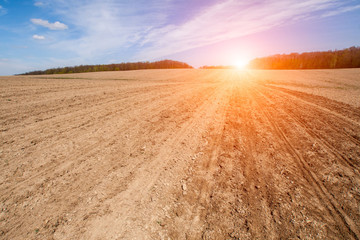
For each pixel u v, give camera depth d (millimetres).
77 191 2807
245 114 7215
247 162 3803
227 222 2381
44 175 3135
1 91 10117
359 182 3203
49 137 4555
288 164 3746
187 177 3268
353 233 2260
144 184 3029
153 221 2350
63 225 2242
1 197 2617
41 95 9602
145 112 7098
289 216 2488
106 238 2098
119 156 3852
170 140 4719
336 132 5398
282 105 8859
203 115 6988
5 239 2031
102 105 7879
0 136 4449
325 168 3613
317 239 2172
